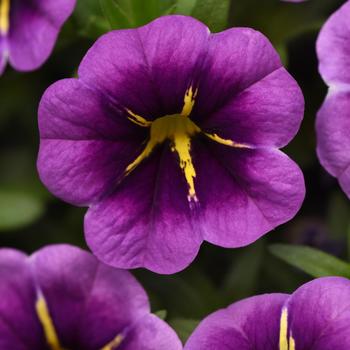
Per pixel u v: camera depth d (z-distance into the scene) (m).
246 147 0.18
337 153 0.18
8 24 0.18
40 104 0.17
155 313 0.18
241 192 0.18
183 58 0.18
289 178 0.18
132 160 0.18
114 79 0.18
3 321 0.18
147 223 0.18
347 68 0.18
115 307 0.18
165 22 0.18
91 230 0.18
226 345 0.18
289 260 0.19
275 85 0.18
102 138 0.18
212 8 0.18
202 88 0.18
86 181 0.18
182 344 0.19
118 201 0.18
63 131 0.18
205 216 0.18
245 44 0.18
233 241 0.18
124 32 0.18
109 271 0.18
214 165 0.18
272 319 0.18
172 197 0.18
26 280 0.18
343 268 0.19
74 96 0.18
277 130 0.18
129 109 0.18
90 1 0.19
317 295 0.18
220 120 0.18
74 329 0.18
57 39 0.19
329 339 0.18
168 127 0.19
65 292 0.18
